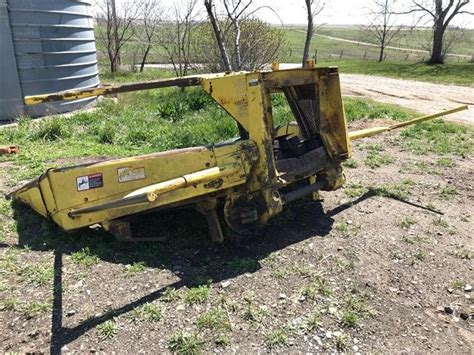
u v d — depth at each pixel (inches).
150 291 140.5
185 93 479.5
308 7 407.8
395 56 1582.2
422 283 147.5
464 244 173.0
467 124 410.6
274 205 163.2
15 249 165.8
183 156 160.4
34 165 259.3
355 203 209.6
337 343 120.3
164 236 173.5
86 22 474.0
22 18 401.4
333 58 1448.1
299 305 134.9
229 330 124.0
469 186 235.3
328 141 187.6
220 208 182.2
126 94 516.4
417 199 216.7
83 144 310.5
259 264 155.9
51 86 430.9
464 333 125.7
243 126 164.4
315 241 173.2
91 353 116.0
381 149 306.7
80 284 144.2
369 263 158.1
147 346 118.3
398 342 121.6
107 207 144.3
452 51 1793.8
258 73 156.9
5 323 127.2
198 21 674.2
